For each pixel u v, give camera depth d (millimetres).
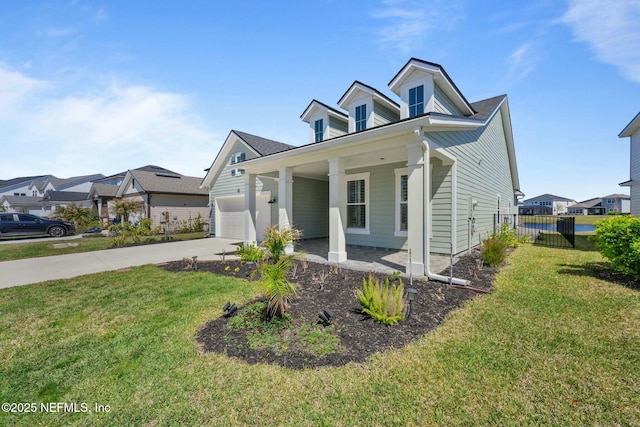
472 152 9109
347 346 2969
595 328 3332
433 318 3656
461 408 2100
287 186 8469
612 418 1982
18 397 2332
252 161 9047
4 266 7781
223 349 2977
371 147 6270
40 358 2910
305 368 2609
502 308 3990
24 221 15281
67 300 4719
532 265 6754
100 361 2834
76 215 21859
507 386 2332
